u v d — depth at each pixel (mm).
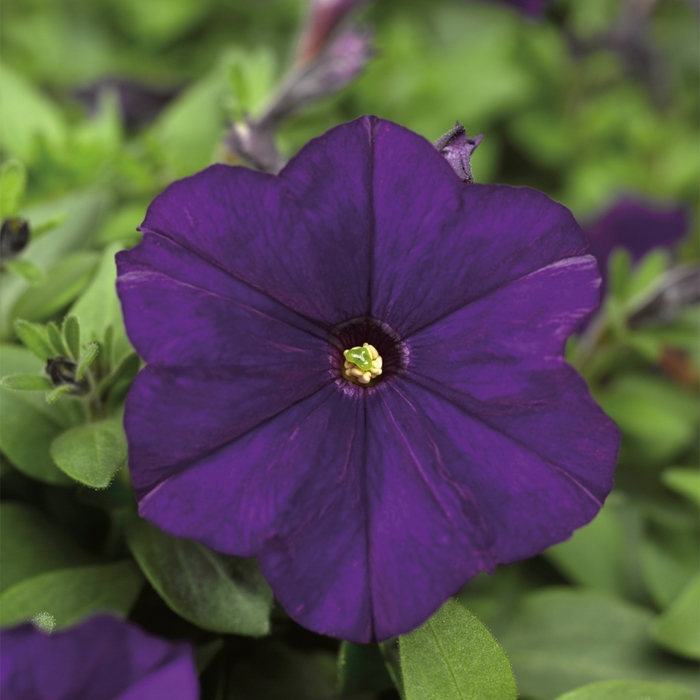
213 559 311
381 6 546
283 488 294
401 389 303
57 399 316
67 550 325
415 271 299
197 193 291
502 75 470
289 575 292
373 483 298
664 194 483
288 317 299
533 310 294
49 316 341
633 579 369
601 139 499
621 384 403
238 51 414
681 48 585
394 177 295
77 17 524
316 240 296
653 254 378
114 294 326
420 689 299
